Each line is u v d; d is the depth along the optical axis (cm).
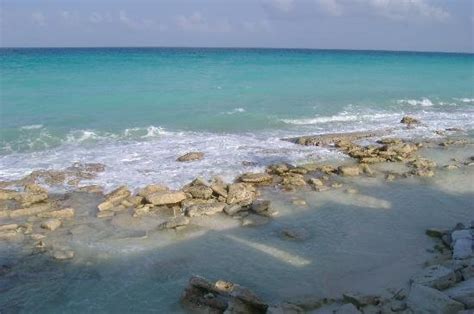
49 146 2412
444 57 12800
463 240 1326
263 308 1085
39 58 7106
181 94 3872
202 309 1121
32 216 1631
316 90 4438
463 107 4116
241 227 1571
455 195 1867
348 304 1057
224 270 1300
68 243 1438
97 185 1898
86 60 6825
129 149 2409
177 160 2239
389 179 2048
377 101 4056
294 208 1725
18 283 1230
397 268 1301
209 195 1789
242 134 2822
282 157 2347
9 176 1969
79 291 1202
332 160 2331
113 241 1457
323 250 1413
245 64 7044
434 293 987
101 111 3159
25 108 3127
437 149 2595
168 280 1252
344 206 1750
